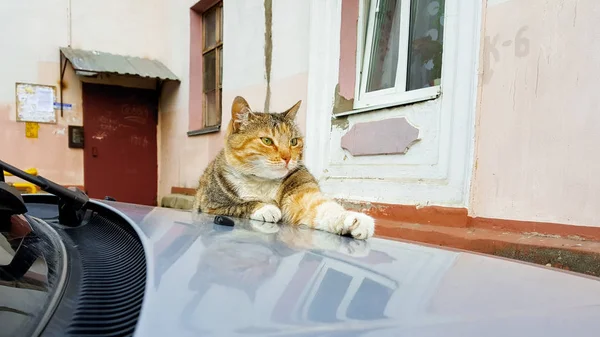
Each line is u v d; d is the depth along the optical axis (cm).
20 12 529
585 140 175
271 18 384
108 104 608
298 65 352
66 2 556
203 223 116
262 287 56
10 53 526
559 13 183
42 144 556
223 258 71
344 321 46
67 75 572
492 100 210
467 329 45
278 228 123
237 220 140
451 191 234
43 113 554
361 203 289
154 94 647
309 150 338
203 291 54
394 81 294
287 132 209
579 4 176
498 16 207
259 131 198
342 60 314
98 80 596
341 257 77
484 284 63
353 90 316
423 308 51
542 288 61
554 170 186
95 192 602
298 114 352
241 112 210
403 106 266
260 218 155
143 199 644
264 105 397
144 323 44
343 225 126
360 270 67
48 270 65
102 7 582
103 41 585
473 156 219
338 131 320
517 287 62
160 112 648
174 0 583
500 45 206
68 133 574
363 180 295
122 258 84
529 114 194
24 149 544
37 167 554
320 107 331
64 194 104
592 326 47
